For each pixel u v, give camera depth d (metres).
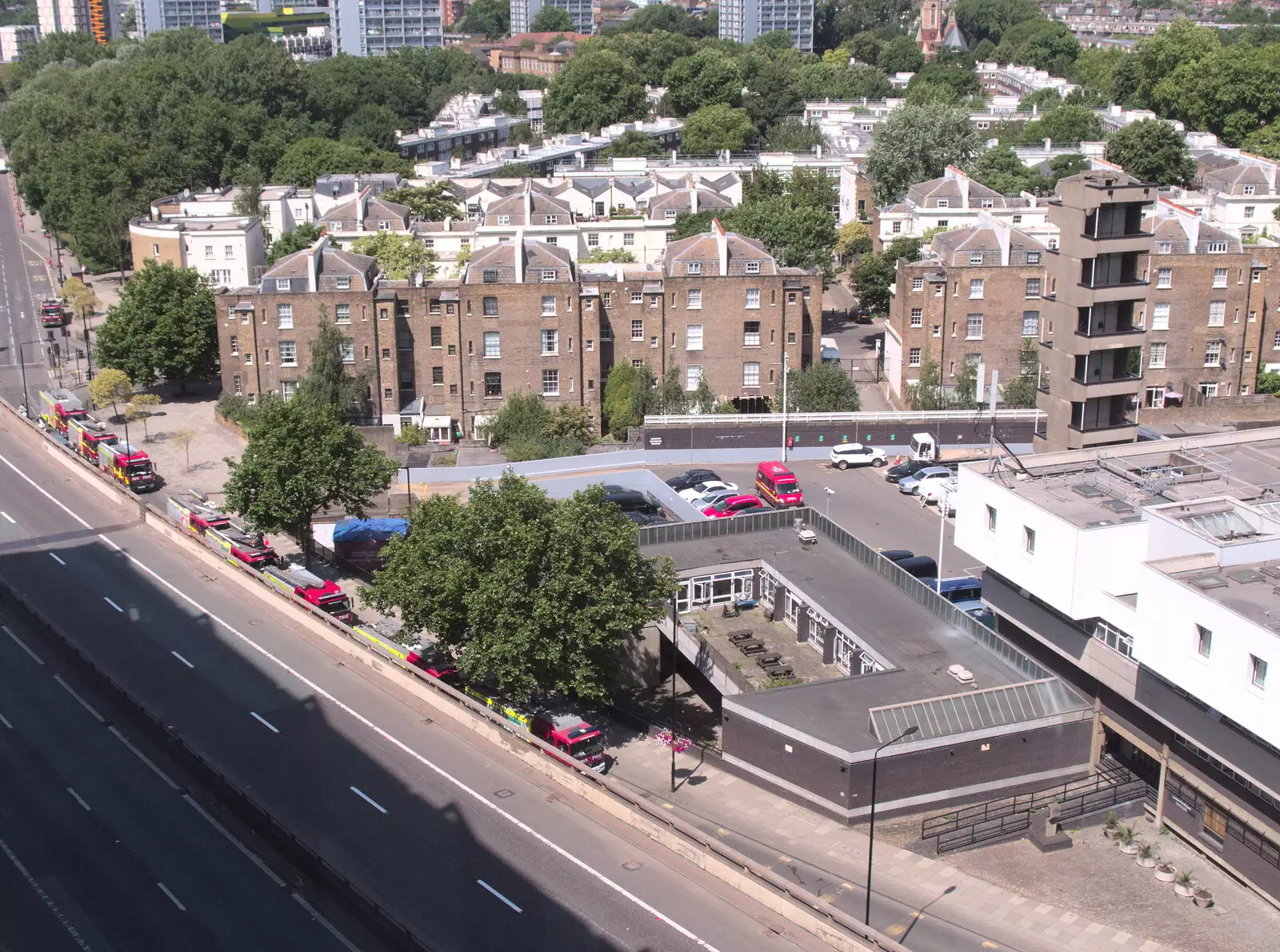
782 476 126.38
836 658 92.75
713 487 128.00
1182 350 151.12
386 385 152.62
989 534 85.81
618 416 150.38
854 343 180.38
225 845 74.00
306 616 102.19
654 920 66.38
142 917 67.62
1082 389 101.25
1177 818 77.56
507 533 86.88
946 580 107.81
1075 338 100.69
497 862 71.44
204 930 66.69
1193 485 85.06
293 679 93.56
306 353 152.62
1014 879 73.62
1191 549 74.75
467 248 181.12
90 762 82.69
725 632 98.06
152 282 162.12
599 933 65.31
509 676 84.88
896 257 183.38
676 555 103.50
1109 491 84.62
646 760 86.50
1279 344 153.38
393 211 192.50
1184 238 148.50
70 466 140.38
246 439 146.00
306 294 150.12
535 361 150.75
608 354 154.25
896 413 139.50
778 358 153.25
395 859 71.75
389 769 81.25
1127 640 77.62
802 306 151.88
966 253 150.50
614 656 93.69
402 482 132.25
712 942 64.62
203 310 162.50
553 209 186.25
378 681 93.50
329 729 86.31
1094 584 78.44
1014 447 140.00
